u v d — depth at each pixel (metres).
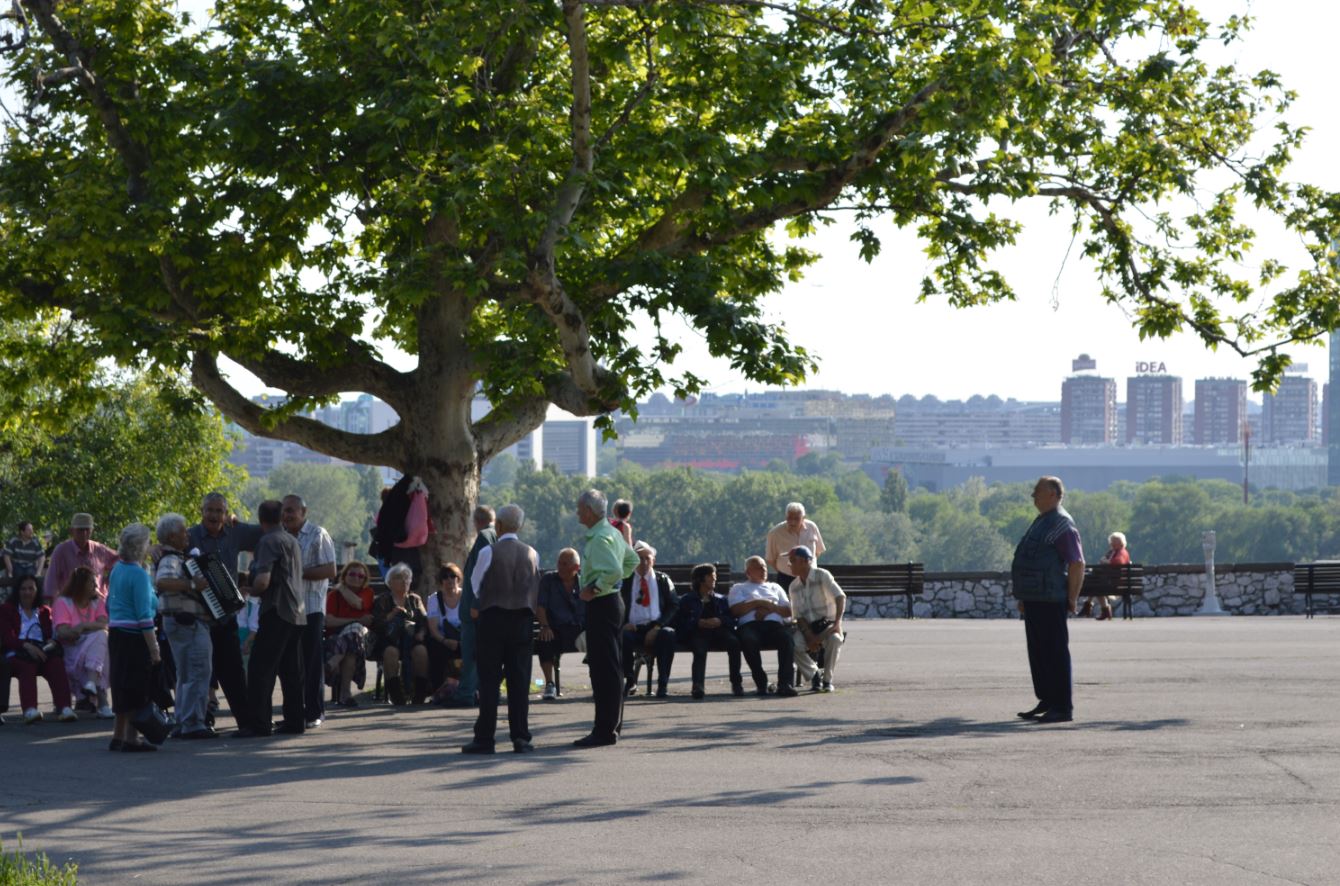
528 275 14.59
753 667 15.33
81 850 7.90
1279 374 18.52
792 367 15.98
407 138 15.17
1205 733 11.43
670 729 12.49
